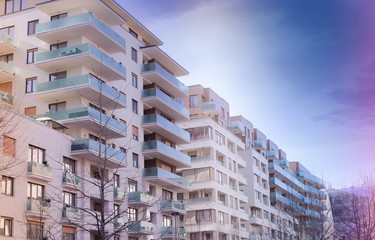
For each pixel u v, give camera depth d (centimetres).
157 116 6088
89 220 4531
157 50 6412
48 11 5309
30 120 4141
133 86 6094
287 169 11825
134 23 6456
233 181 8506
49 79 5178
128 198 5416
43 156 4291
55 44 5269
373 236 3578
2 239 3722
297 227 6162
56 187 4106
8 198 3841
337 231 4531
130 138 5784
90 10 5338
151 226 5653
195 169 7681
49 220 4138
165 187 6456
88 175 4691
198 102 8619
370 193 4250
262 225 9444
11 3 5612
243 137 9812
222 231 7506
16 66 5312
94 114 4803
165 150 6159
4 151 3834
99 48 5459
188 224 7381
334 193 4931
